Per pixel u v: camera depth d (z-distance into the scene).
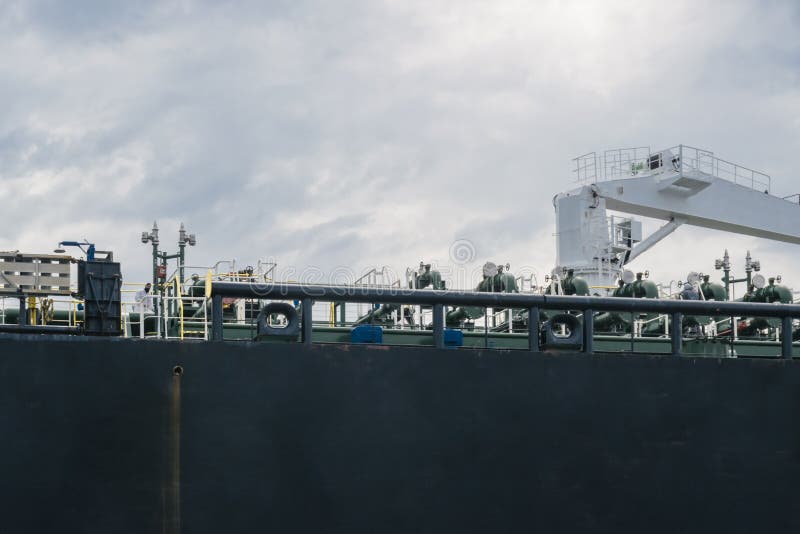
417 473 14.34
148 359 13.53
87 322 14.32
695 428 15.74
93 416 13.32
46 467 13.13
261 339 14.71
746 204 26.59
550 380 15.10
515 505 14.76
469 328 20.53
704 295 22.91
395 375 14.41
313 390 14.05
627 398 15.45
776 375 16.22
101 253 17.00
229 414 13.72
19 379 13.17
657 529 15.42
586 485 15.12
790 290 22.89
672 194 25.59
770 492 16.03
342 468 14.05
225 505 13.58
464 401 14.66
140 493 13.36
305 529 13.83
